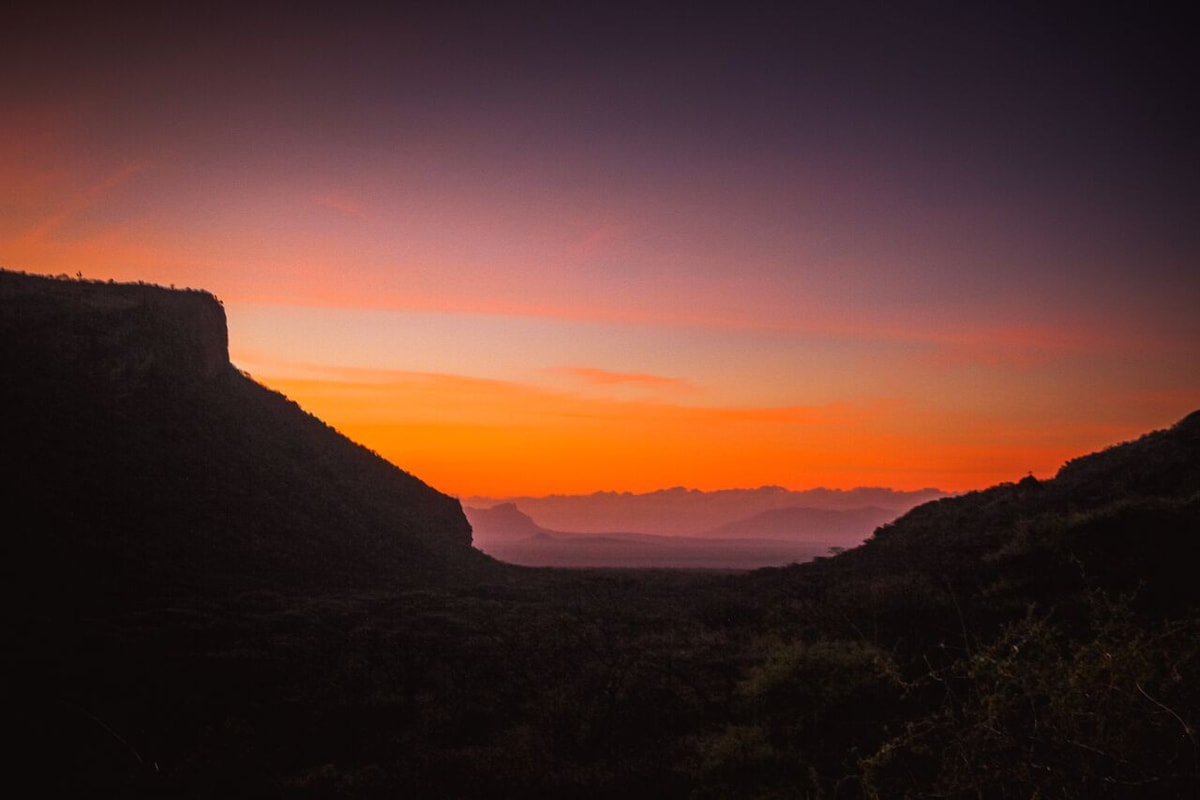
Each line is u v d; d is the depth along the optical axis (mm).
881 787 6559
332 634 22062
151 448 37812
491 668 18609
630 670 15781
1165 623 4855
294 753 12766
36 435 33375
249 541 35562
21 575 24906
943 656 12055
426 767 11266
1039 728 4652
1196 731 4043
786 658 11891
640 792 9562
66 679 15773
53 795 10391
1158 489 27547
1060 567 17531
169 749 12773
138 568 28594
